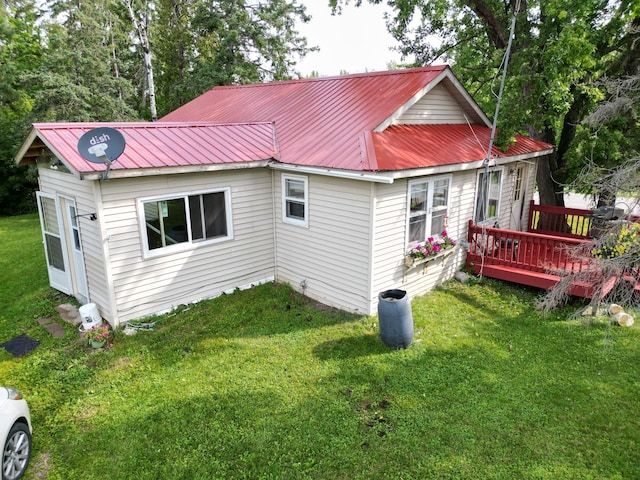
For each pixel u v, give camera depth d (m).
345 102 10.62
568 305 8.92
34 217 22.11
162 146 8.43
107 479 4.73
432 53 18.64
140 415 5.73
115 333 7.79
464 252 10.68
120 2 22.02
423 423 5.48
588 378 6.43
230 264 9.59
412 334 7.34
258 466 4.85
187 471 4.81
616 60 13.15
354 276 8.49
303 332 7.95
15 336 8.00
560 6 11.20
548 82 11.71
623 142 12.63
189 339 7.72
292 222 9.62
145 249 8.11
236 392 6.18
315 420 5.57
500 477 4.66
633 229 6.59
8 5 25.39
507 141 10.92
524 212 13.54
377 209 7.92
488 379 6.42
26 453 4.88
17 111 23.86
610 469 4.75
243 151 9.20
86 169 6.86
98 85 19.94
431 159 8.47
